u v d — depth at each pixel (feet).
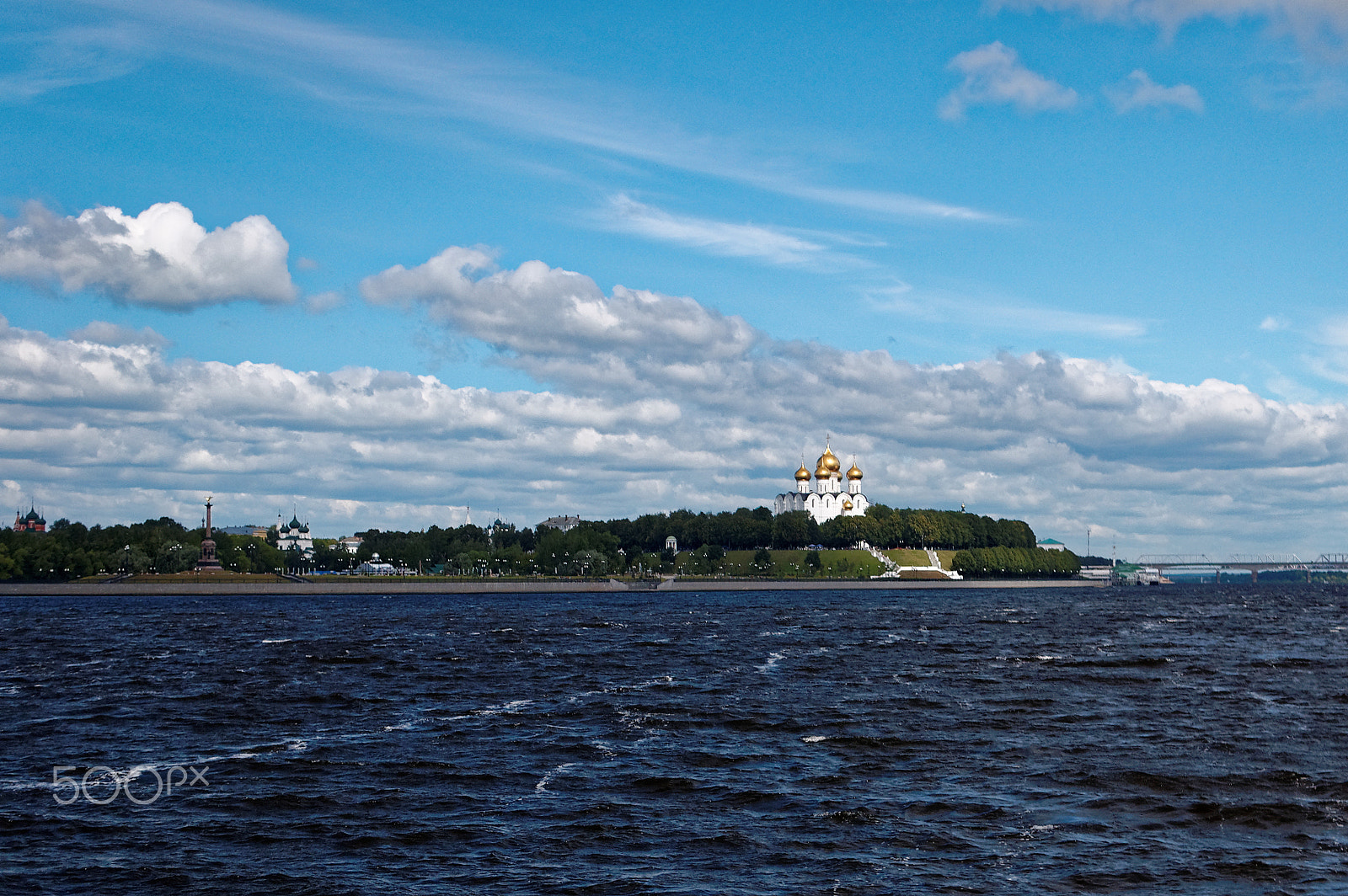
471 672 368.48
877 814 171.53
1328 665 389.60
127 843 158.81
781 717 262.47
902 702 287.89
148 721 263.08
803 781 194.39
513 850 154.71
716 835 161.07
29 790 190.60
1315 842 156.35
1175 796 182.19
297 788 190.49
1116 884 139.23
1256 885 138.82
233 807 178.50
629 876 143.43
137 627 618.44
